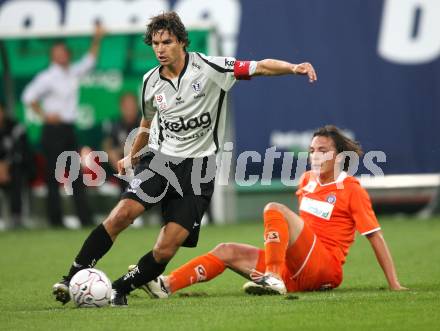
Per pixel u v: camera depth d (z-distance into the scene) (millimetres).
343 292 28781
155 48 26031
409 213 67500
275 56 65875
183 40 26188
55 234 60031
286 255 28453
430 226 60094
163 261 25922
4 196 65688
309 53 65938
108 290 25938
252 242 50875
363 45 66062
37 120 66250
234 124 65500
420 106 65938
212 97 26391
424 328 21578
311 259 28250
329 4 66188
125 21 66688
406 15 66125
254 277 29000
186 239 26406
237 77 26219
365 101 66000
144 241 53969
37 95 64812
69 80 64938
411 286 30688
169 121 26469
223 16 66062
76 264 26156
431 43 65938
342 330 21453
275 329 21656
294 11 66062
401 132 66000
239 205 67000
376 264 39844
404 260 40969
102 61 65812
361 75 66062
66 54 65250
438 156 66062
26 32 65875
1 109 63969
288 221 28031
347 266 39125
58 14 66812
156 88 26500
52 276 37000
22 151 64312
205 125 26469
